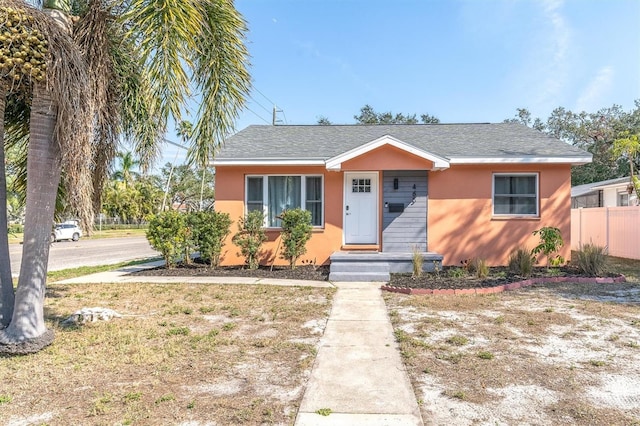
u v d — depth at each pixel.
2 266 4.46
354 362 4.10
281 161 10.95
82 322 5.50
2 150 4.45
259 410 3.07
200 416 2.98
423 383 3.59
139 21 3.49
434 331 5.14
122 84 4.89
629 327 5.27
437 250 11.17
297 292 7.78
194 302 6.91
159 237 10.77
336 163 10.31
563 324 5.42
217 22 4.60
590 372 3.82
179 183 41.78
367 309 6.37
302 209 11.07
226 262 11.42
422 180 11.27
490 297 7.14
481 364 4.03
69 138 3.90
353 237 11.43
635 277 9.16
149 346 4.56
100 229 40.19
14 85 4.15
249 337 4.93
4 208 4.50
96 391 3.41
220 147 4.96
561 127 29.62
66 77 3.80
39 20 3.74
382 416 2.99
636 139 13.53
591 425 2.87
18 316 4.30
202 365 4.01
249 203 11.47
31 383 3.56
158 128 4.67
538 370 3.87
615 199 19.97
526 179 11.11
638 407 3.13
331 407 3.13
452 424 2.88
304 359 4.18
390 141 10.28
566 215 10.84
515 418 2.96
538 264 10.91
